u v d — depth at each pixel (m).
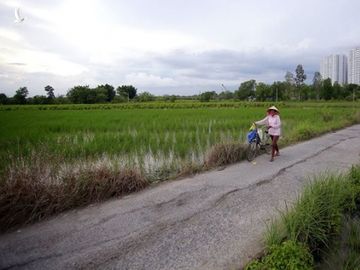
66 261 4.17
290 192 6.49
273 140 9.66
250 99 96.38
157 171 8.80
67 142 11.57
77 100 89.12
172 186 7.21
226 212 5.54
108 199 6.53
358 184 6.10
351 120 22.86
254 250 4.20
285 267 3.51
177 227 5.01
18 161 7.40
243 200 6.11
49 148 10.19
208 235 4.70
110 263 4.08
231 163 9.34
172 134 14.93
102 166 7.24
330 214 4.66
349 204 5.44
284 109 36.88
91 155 10.41
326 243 4.43
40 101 85.25
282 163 9.23
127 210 5.84
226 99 100.62
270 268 3.54
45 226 5.30
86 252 4.38
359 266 3.94
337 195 5.06
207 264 3.95
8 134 14.81
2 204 5.43
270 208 5.65
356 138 14.70
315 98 86.56
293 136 14.08
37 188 5.89
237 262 3.96
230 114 26.64
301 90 88.06
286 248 3.69
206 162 9.13
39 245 4.64
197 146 12.04
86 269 3.98
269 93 89.94
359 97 79.44
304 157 10.12
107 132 15.54
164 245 4.46
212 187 6.99
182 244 4.47
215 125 18.16
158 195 6.61
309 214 4.36
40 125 19.12
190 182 7.47
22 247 4.60
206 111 31.97
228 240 4.52
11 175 6.04
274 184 7.08
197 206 5.88
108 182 6.75
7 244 4.71
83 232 4.99
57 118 24.77
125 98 96.31
